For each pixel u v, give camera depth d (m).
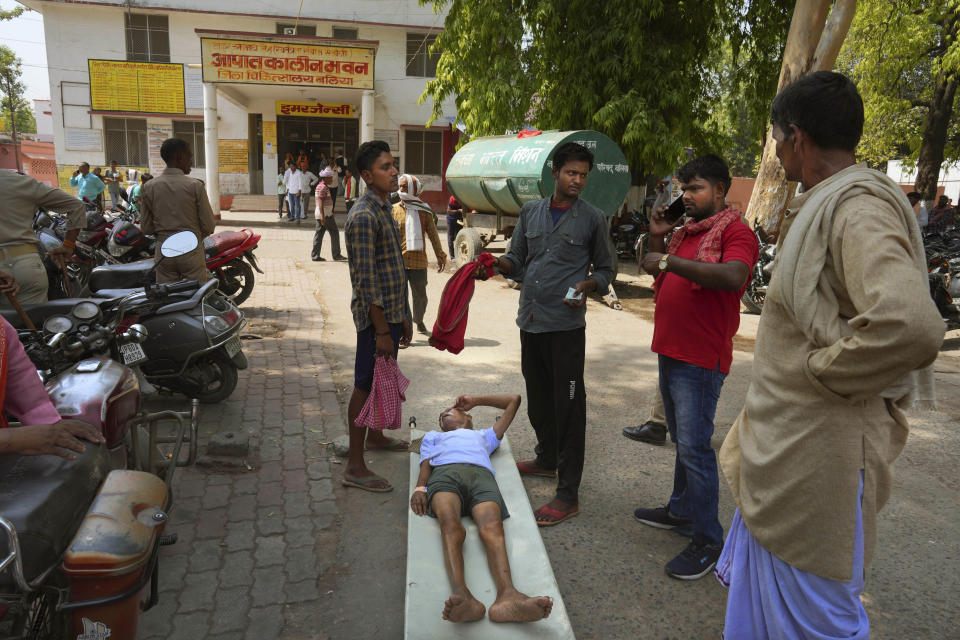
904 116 21.58
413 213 7.10
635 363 6.57
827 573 1.78
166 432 4.49
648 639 2.65
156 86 22.48
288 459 4.18
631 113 11.60
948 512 3.76
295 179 19.50
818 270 1.70
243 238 8.04
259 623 2.68
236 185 23.83
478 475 3.12
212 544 3.22
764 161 10.07
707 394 2.99
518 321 3.60
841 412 1.72
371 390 3.72
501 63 12.58
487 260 3.72
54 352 3.10
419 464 3.64
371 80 19.84
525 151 9.84
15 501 1.83
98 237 8.08
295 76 19.41
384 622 2.71
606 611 2.81
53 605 1.88
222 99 23.23
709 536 3.07
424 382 5.71
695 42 12.82
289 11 22.53
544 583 2.71
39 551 1.77
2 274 3.45
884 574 3.15
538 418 3.88
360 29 23.12
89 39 22.02
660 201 16.81
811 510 1.78
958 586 3.06
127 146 23.09
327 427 4.69
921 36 17.16
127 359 3.91
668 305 3.06
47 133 41.81
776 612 1.92
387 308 3.76
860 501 1.77
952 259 8.34
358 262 3.60
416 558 2.82
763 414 1.88
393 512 3.58
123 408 2.74
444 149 24.41
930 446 4.71
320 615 2.75
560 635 2.42
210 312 4.86
